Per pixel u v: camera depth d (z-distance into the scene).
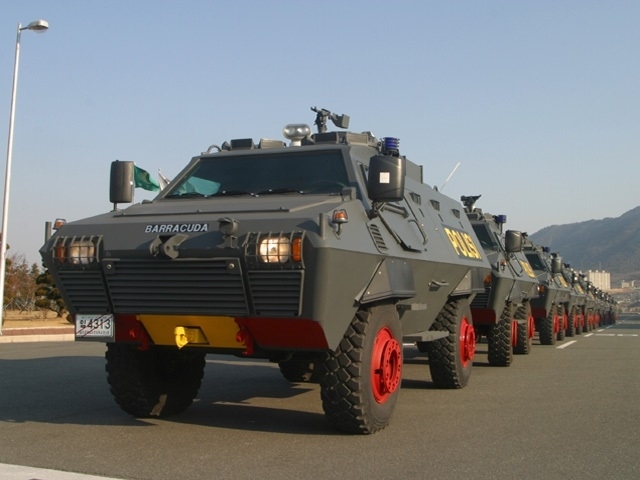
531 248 19.52
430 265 7.80
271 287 5.53
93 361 12.73
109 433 6.39
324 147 7.45
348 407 6.09
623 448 5.90
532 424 6.89
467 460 5.46
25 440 6.09
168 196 7.39
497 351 12.35
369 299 6.14
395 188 6.35
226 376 10.89
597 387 9.52
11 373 10.86
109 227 6.18
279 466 5.23
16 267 32.12
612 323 48.47
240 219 5.83
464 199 15.09
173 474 5.00
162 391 7.04
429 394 8.87
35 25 21.28
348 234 5.87
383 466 5.26
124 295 6.02
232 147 8.07
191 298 5.79
